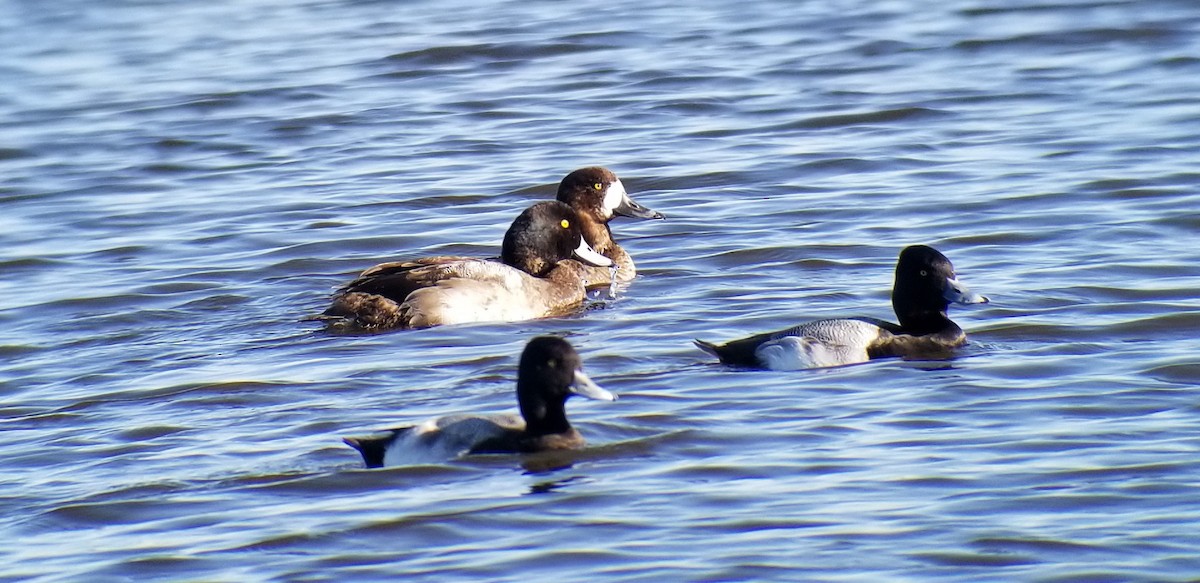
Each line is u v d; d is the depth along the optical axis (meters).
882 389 13.63
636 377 14.23
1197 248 18.14
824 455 11.99
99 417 13.82
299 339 16.17
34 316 17.58
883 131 24.95
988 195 21.00
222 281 18.77
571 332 16.16
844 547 10.22
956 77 28.23
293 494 11.60
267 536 10.80
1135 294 16.52
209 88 29.67
